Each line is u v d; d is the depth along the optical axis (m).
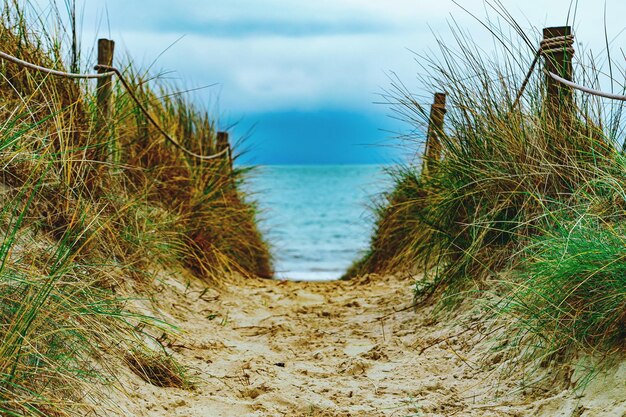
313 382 4.93
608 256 4.08
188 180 8.52
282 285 8.79
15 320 3.57
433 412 4.27
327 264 18.50
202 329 6.21
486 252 5.94
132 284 6.07
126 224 6.39
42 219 5.15
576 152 5.56
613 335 4.02
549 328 4.37
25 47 5.98
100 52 6.90
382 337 6.00
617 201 4.66
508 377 4.49
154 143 8.02
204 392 4.66
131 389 4.32
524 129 5.90
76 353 4.04
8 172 4.96
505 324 5.04
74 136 6.05
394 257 8.65
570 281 4.26
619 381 3.79
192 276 7.73
